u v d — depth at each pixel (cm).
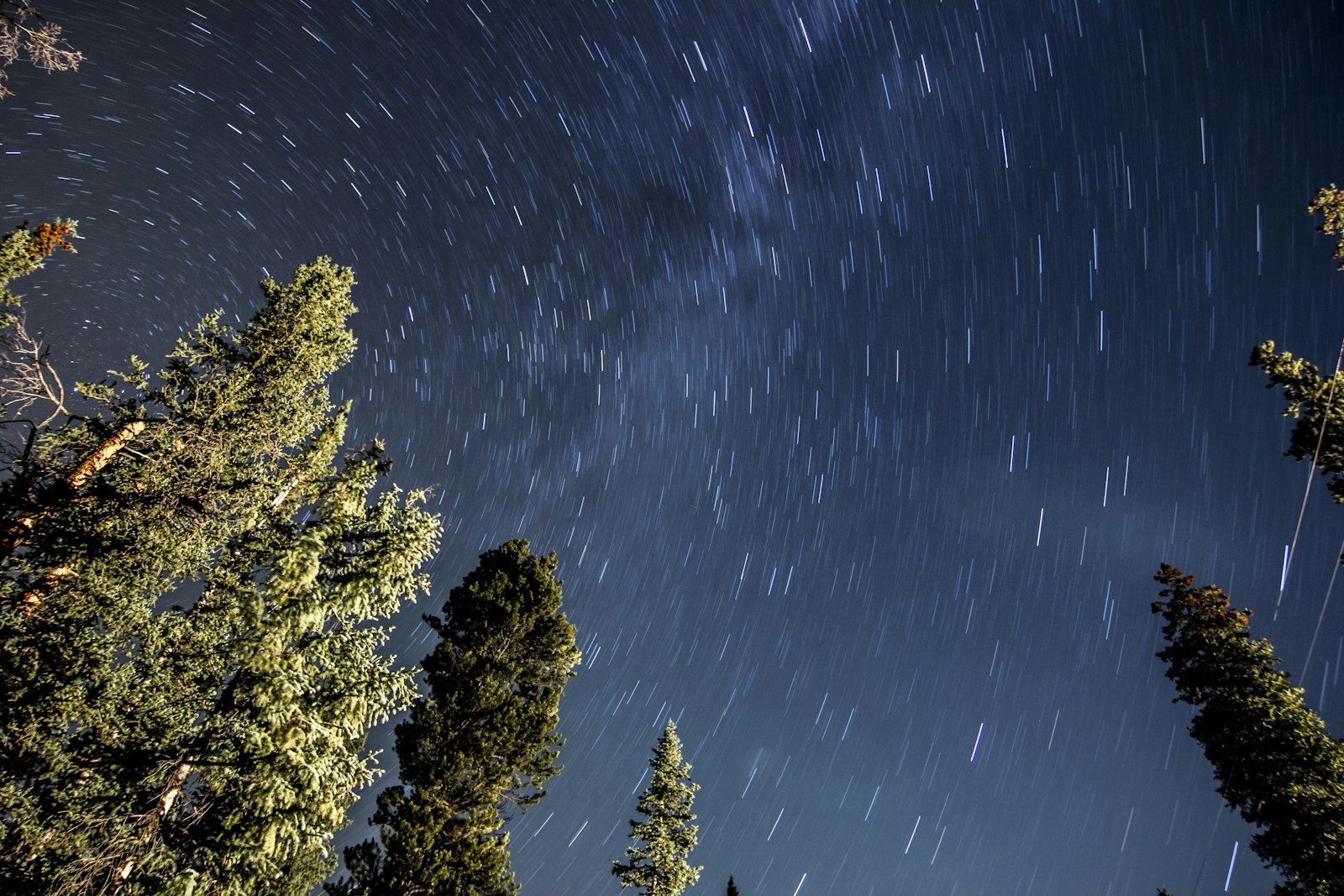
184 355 1320
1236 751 1648
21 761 934
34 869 843
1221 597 1814
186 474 1175
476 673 1494
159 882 827
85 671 1044
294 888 1446
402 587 996
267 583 843
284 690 834
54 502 1027
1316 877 1508
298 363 1398
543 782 1496
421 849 1250
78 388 1161
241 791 832
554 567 1742
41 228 1111
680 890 1873
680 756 2105
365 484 966
